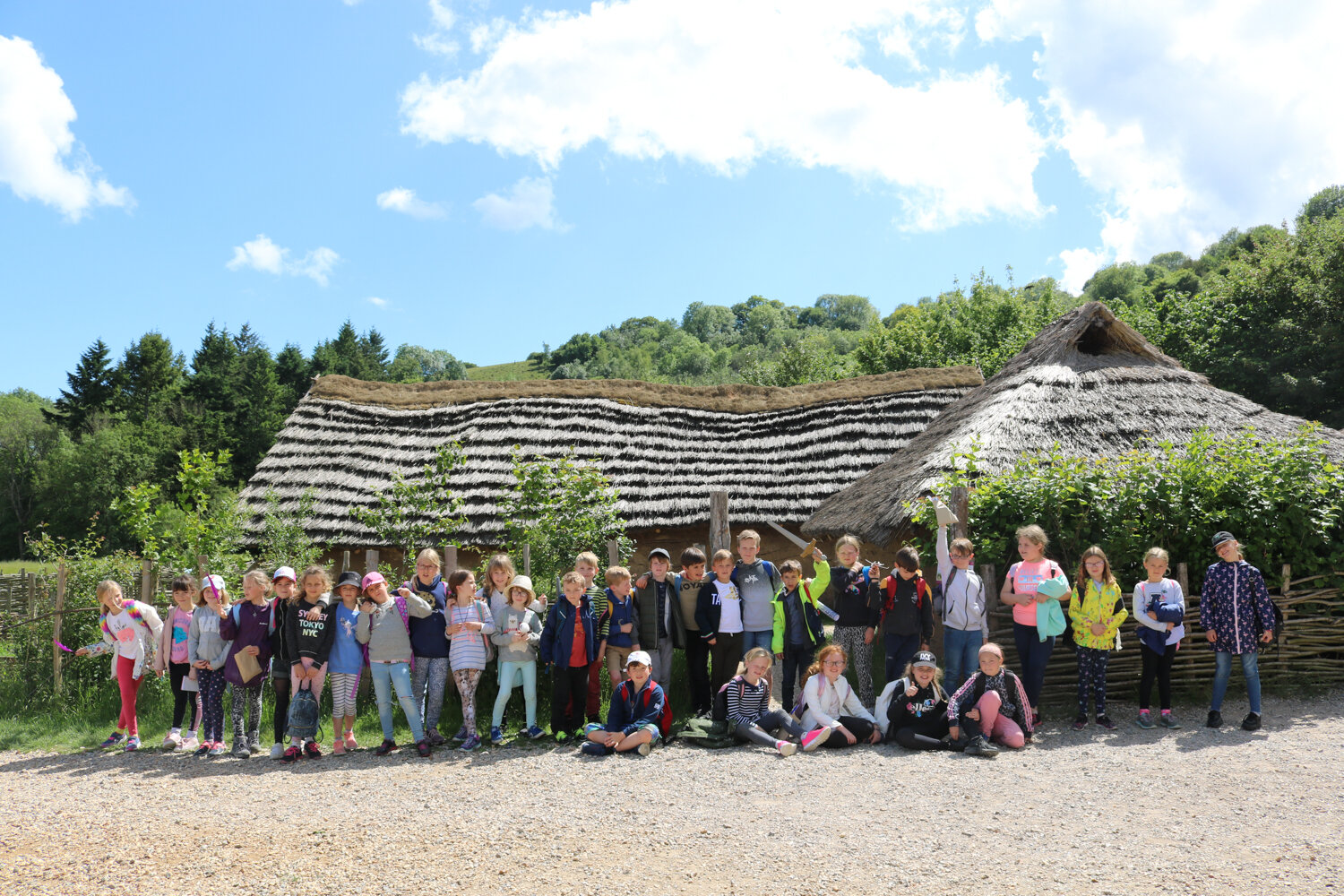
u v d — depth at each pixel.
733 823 4.73
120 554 9.64
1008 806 4.86
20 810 5.48
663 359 115.12
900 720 6.49
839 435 14.32
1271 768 5.36
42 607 9.23
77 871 4.31
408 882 4.00
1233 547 6.57
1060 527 7.59
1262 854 3.97
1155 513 7.51
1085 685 6.75
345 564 12.08
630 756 6.43
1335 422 21.78
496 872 4.09
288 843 4.61
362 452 14.27
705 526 12.71
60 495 43.50
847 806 5.00
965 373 15.66
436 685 6.97
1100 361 11.40
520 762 6.35
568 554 9.30
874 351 35.84
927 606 7.30
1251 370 22.72
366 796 5.52
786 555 13.29
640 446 14.38
